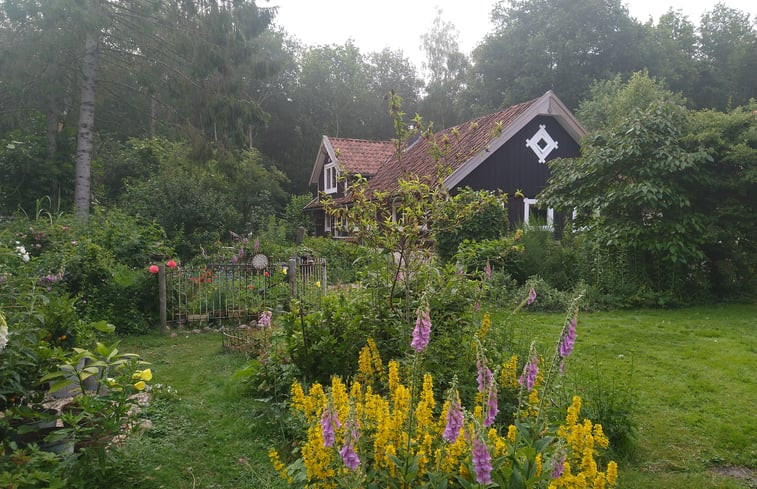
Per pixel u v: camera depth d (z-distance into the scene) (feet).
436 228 16.25
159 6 49.11
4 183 47.32
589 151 38.52
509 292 32.86
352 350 15.03
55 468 9.93
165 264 28.94
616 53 99.76
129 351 23.32
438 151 16.20
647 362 21.18
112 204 59.82
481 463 6.59
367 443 8.72
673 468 12.78
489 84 113.50
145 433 13.69
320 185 86.94
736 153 33.78
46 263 25.72
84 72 48.62
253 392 16.85
